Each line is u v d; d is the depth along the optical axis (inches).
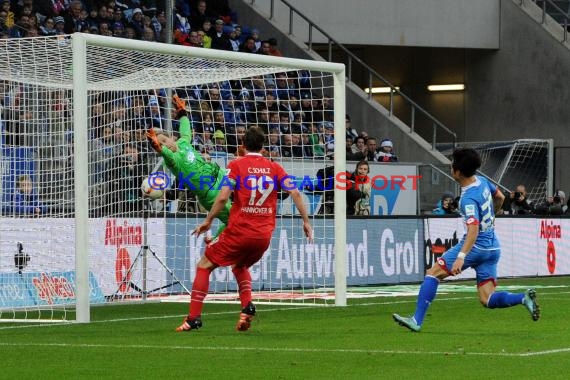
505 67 3198.8
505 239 2240.4
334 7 2987.2
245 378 829.8
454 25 3137.3
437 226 2140.7
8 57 1428.4
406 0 3065.9
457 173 1111.0
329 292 1846.7
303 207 1157.1
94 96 1752.0
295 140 2240.4
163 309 1517.0
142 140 1764.3
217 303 1616.6
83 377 838.5
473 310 1444.4
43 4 2255.2
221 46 2568.9
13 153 1587.1
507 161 2768.2
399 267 2063.2
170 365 901.2
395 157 2529.5
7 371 871.7
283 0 2795.3
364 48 3376.0
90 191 1688.0
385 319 1327.5
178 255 1770.4
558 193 2726.4
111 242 1664.6
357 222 1988.2
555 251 2369.6
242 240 1123.3
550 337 1103.6
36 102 1649.9
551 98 3117.6
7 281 1513.3
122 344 1055.6
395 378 824.3
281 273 1877.5
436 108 3353.8
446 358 937.5
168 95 1838.1
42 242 1549.0
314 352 983.6
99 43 1341.0
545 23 3157.0
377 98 3427.7
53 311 1505.9
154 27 2440.9
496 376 831.1
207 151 1868.8
